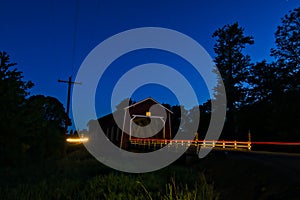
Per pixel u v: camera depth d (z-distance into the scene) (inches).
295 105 1114.7
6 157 675.4
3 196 367.9
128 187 419.5
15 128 673.0
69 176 545.6
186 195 342.0
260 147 1252.5
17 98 687.7
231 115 1711.4
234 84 1798.7
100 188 408.2
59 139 1033.5
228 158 600.1
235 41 1872.5
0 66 681.6
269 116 1240.8
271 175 369.4
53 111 1654.8
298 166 408.8
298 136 1111.6
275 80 1311.5
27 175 566.3
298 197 272.4
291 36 1363.2
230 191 398.6
